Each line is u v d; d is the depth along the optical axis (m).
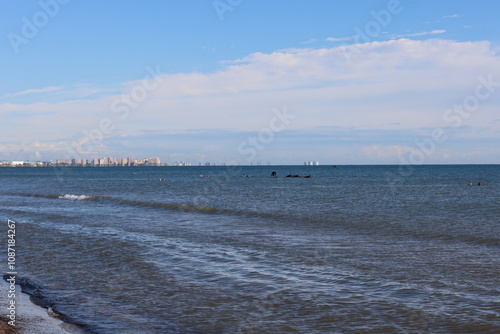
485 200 46.56
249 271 14.80
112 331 9.58
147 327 9.84
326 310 10.84
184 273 14.66
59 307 11.26
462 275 14.13
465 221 28.88
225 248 19.08
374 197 51.84
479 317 10.20
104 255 17.83
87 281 13.80
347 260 16.47
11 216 33.19
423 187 74.88
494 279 13.60
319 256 17.25
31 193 63.47
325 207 39.28
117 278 14.14
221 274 14.45
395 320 10.10
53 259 17.14
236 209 37.47
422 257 17.02
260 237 22.25
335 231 24.39
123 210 37.94
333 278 13.80
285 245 19.81
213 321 10.19
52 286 13.25
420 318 10.20
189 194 59.28
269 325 9.91
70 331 9.52
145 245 20.02
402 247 19.27
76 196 53.09
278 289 12.67
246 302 11.54
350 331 9.52
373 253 17.88
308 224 27.48
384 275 14.16
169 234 23.47
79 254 18.09
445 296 11.86
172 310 10.98
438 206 39.94
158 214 34.44
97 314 10.71
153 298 11.98
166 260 16.72
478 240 21.20
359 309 10.88
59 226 27.16
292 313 10.66
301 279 13.73
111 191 67.88
